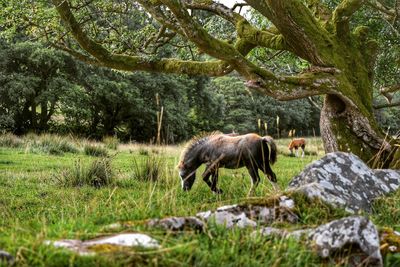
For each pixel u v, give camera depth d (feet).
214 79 164.55
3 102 102.73
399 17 38.47
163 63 35.45
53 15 37.19
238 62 30.71
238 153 28.53
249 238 13.17
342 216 16.21
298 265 12.21
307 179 18.95
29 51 97.71
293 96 31.32
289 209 16.05
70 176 36.91
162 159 37.96
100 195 31.30
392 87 46.14
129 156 64.64
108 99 111.86
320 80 31.91
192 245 12.00
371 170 21.11
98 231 13.48
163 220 13.84
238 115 157.89
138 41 41.32
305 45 32.71
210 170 29.30
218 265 11.51
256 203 16.30
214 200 25.81
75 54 36.91
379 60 44.86
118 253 10.94
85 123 124.47
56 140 69.05
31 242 11.14
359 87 33.71
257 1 32.94
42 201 30.50
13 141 70.33
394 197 19.75
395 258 13.43
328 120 33.94
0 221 20.83
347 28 34.50
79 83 110.73
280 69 50.60
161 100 121.19
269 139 27.99
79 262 10.30
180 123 124.57
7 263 10.11
